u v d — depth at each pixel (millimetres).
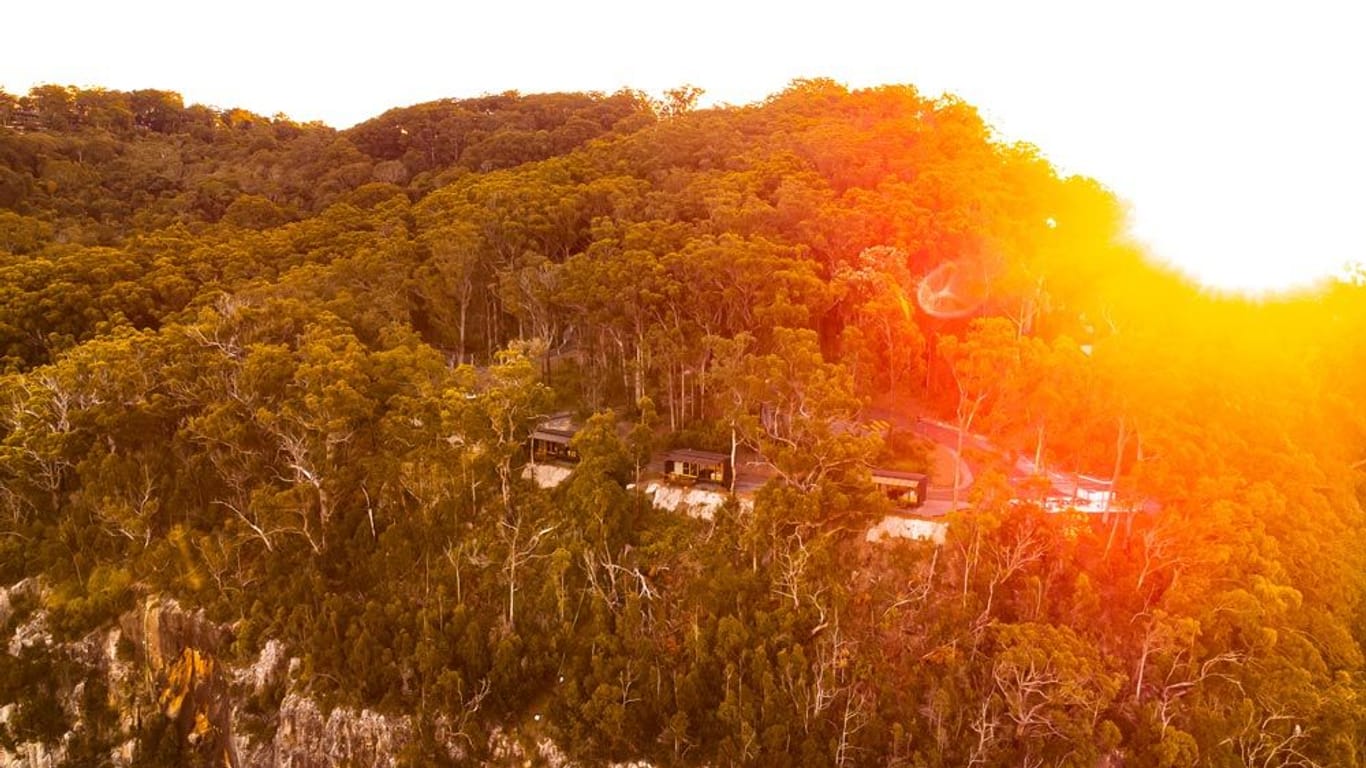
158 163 199750
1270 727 57688
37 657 80750
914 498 74500
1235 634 59562
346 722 69500
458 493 80250
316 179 191250
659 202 116000
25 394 88188
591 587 73000
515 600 73688
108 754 77938
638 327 94438
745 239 98500
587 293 94250
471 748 67000
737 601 67875
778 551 68812
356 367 81875
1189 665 59469
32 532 87375
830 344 100062
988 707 59156
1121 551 68375
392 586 76250
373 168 193500
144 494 83688
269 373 81812
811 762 59938
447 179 165000
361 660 70312
